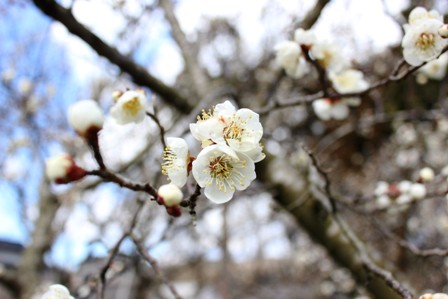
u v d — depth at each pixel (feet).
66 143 1.89
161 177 1.13
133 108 0.76
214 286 4.10
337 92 1.10
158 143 1.58
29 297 1.83
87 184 1.77
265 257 4.12
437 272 2.15
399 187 1.20
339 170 2.90
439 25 0.78
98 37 1.24
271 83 1.65
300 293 3.75
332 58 1.03
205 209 1.39
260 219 3.43
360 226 2.30
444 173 1.13
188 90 1.87
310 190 1.32
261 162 1.50
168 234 1.32
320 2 1.42
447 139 2.53
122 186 0.63
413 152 2.62
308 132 2.72
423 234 2.37
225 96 1.39
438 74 1.17
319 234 1.47
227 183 0.64
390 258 2.31
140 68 1.40
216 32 2.55
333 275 2.90
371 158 2.85
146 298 2.60
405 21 1.43
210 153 0.62
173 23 1.67
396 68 0.90
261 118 1.55
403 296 0.79
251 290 3.90
